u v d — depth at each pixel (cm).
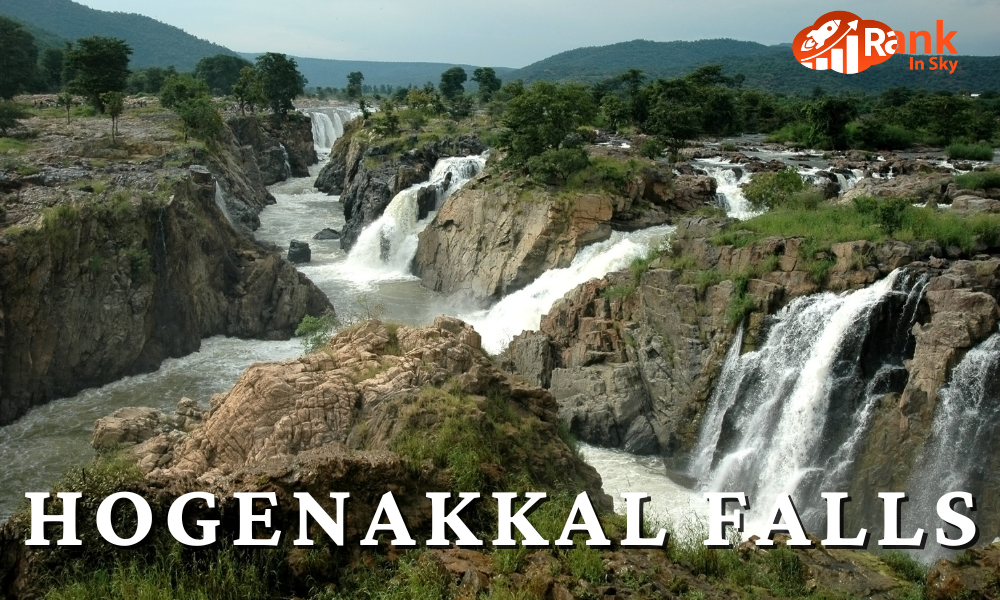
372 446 2025
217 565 1498
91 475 1628
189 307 5056
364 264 7312
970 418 2956
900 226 3875
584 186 6059
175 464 2262
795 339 3547
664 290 4041
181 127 8844
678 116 7956
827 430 3328
